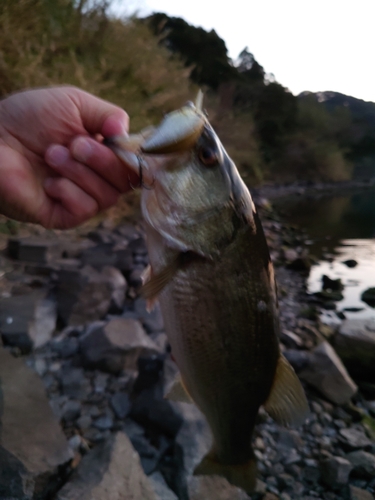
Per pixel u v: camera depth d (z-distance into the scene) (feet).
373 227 5.82
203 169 0.64
